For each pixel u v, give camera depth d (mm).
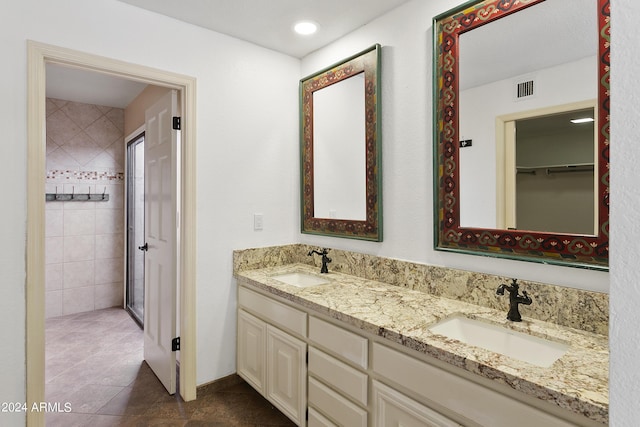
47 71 2871
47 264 3668
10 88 1614
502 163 1539
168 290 2262
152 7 1962
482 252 1606
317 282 2236
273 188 2537
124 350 2941
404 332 1297
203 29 2193
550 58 1400
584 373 1009
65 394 2254
